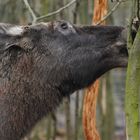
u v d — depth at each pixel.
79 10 15.94
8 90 10.52
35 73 10.61
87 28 10.68
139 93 8.73
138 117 8.70
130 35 9.19
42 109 10.67
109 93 17.58
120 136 22.11
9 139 10.46
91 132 11.43
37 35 10.68
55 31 10.70
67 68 10.65
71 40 10.66
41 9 16.25
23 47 10.61
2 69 10.55
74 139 17.00
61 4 15.95
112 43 10.49
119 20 16.12
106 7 11.37
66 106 17.33
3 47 10.56
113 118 17.95
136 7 9.25
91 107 11.40
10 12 17.05
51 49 10.66
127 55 10.44
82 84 10.76
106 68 10.60
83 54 10.60
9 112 10.48
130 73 8.74
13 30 10.61
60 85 10.70
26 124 10.58
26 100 10.55
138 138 8.69
